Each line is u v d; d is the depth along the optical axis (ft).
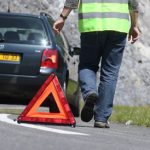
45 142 42.60
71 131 52.49
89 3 60.18
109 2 60.18
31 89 81.10
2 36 82.12
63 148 40.29
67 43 90.38
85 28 59.88
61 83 82.12
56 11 186.39
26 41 81.87
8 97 84.58
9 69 81.05
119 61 60.90
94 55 60.29
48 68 80.84
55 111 74.64
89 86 58.65
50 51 81.30
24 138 43.93
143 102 190.39
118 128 63.00
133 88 190.70
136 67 193.47
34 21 84.23
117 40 60.44
